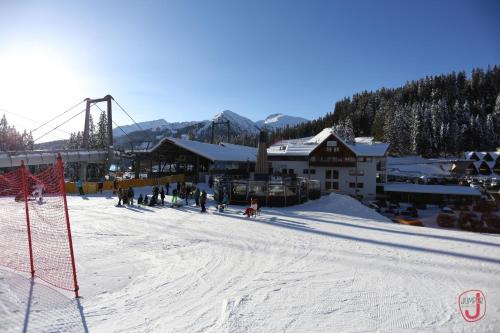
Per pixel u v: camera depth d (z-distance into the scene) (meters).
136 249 12.55
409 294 8.46
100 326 6.44
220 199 28.22
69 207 23.83
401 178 81.19
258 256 11.91
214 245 13.44
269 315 7.05
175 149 54.47
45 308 7.18
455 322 6.92
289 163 56.28
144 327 6.43
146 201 25.78
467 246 14.10
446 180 76.69
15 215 17.19
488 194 60.34
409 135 113.94
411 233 17.12
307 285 8.99
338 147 52.75
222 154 56.84
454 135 111.00
